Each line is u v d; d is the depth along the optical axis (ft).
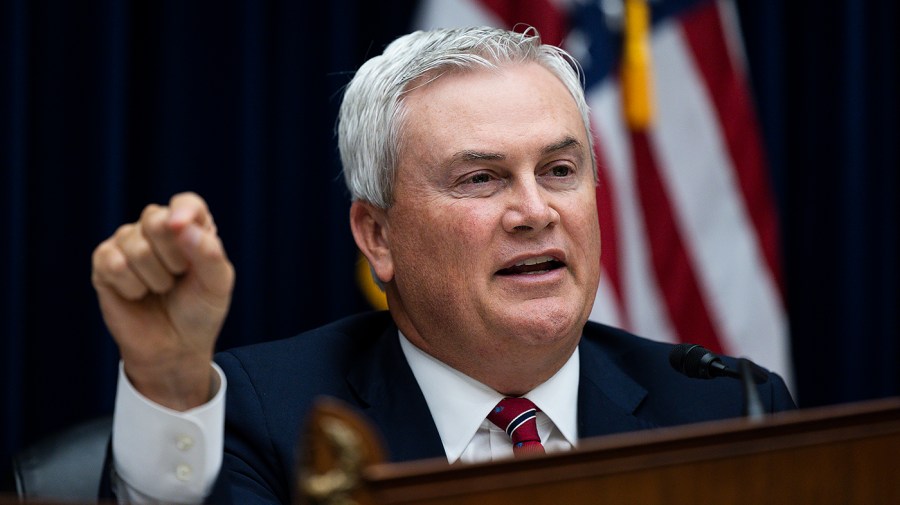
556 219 15.21
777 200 33.40
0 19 24.13
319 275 28.43
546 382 16.16
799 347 35.24
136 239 10.00
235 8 26.96
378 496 7.55
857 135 34.96
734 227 30.17
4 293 23.99
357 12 28.96
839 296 34.96
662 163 29.63
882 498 9.63
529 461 8.08
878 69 36.06
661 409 16.97
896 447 9.75
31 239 24.91
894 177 36.22
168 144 26.35
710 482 8.83
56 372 24.95
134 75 26.63
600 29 28.91
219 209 26.91
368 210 16.87
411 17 29.32
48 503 8.83
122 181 25.35
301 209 28.25
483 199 15.40
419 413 15.84
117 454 11.21
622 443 8.45
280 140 28.02
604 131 28.58
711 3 30.86
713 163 30.22
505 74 15.85
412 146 15.76
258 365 16.38
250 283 26.91
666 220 29.50
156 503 10.57
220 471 11.30
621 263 28.37
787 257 35.17
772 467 9.14
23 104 24.32
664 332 29.19
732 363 17.58
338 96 28.22
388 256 16.74
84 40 25.29
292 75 28.07
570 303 15.37
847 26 34.91
